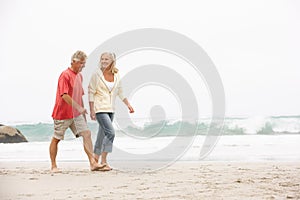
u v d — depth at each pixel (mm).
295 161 6742
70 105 5621
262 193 3514
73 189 4020
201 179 4488
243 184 4039
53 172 5602
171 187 3963
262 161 6871
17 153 10656
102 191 3846
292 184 3992
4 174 5410
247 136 13398
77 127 5676
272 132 15453
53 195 3691
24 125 18750
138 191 3781
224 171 5223
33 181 4668
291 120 15156
